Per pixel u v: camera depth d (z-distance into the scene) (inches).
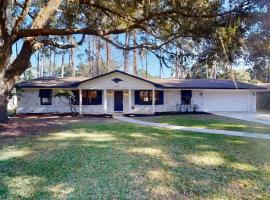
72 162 335.6
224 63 334.0
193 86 1031.0
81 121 751.7
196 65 399.9
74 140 468.1
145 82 979.3
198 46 369.4
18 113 954.1
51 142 450.3
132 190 255.3
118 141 462.3
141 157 360.5
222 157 366.3
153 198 239.3
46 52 763.4
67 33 461.1
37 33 467.5
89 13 491.5
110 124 685.3
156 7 377.7
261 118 840.3
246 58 290.0
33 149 400.5
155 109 1045.2
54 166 320.2
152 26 432.5
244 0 287.6
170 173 301.0
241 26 291.0
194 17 343.0
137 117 879.7
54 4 507.2
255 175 298.7
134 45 495.8
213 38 327.0
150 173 300.0
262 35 255.9
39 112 970.7
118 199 236.7
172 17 378.9
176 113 1011.3
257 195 247.8
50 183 269.6
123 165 325.4
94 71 1692.9
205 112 1043.9
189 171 308.7
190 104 1075.9
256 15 262.7
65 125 658.2
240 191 256.4
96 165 324.8
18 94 892.6
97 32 458.6
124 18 430.0
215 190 257.4
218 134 546.0
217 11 323.9
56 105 982.4
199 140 479.5
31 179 279.7
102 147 414.9
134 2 396.2
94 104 1006.4
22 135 515.5
